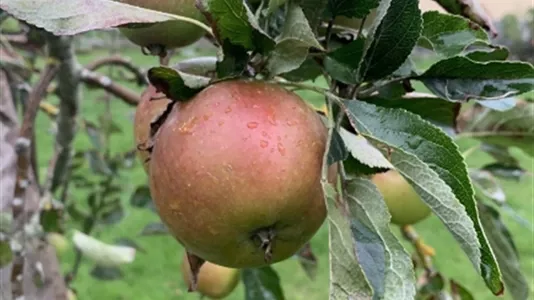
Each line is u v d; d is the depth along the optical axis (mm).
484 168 428
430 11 259
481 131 375
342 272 196
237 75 227
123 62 544
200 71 265
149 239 1549
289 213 219
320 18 244
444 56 265
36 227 499
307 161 216
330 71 242
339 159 214
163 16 224
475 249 201
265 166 211
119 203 786
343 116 243
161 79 222
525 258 1248
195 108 220
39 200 528
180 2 260
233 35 220
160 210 228
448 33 263
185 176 215
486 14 274
